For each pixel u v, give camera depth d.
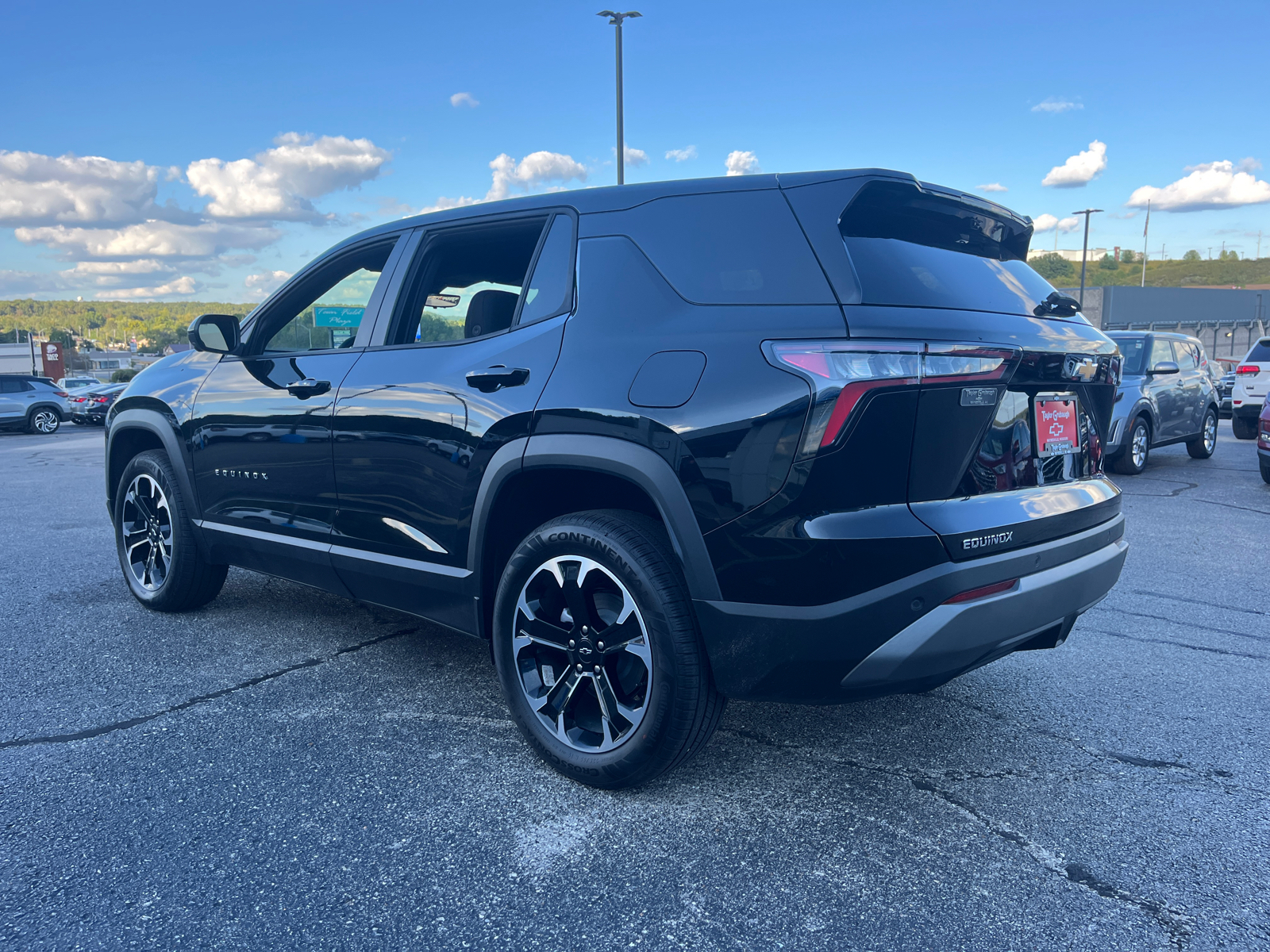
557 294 2.48
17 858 2.00
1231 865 2.00
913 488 1.96
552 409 2.30
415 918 1.79
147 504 3.92
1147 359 9.45
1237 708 2.95
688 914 1.81
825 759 2.54
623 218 2.42
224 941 1.72
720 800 2.29
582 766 2.31
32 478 9.90
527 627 2.41
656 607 2.12
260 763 2.49
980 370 2.01
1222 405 17.70
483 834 2.12
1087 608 2.38
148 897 1.86
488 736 2.68
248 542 3.41
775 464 1.93
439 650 3.49
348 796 2.30
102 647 3.51
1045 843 2.09
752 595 2.00
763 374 1.98
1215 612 4.13
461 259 2.93
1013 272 2.52
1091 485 2.49
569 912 1.81
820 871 1.96
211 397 3.50
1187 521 6.52
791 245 2.11
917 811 2.24
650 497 2.12
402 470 2.73
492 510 2.47
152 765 2.47
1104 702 3.00
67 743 2.61
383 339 2.95
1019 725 2.80
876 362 1.89
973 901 1.85
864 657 1.95
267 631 3.72
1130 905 1.84
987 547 2.04
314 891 1.88
